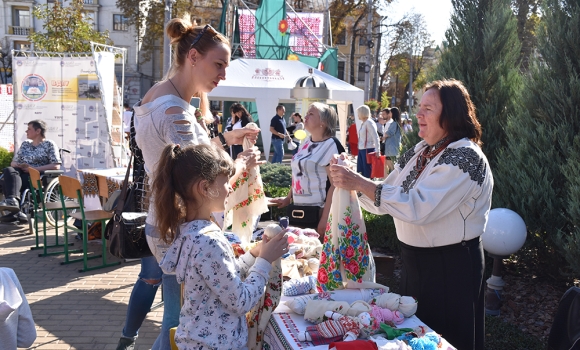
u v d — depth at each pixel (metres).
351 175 2.39
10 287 2.93
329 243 2.61
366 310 2.27
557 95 4.36
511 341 3.51
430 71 5.86
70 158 8.49
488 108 5.18
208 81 2.52
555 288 4.70
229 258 1.96
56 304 4.55
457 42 5.45
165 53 12.63
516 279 4.93
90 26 19.42
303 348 2.03
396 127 11.73
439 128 2.39
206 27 2.50
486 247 4.05
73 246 6.47
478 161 2.24
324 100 10.12
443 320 2.37
